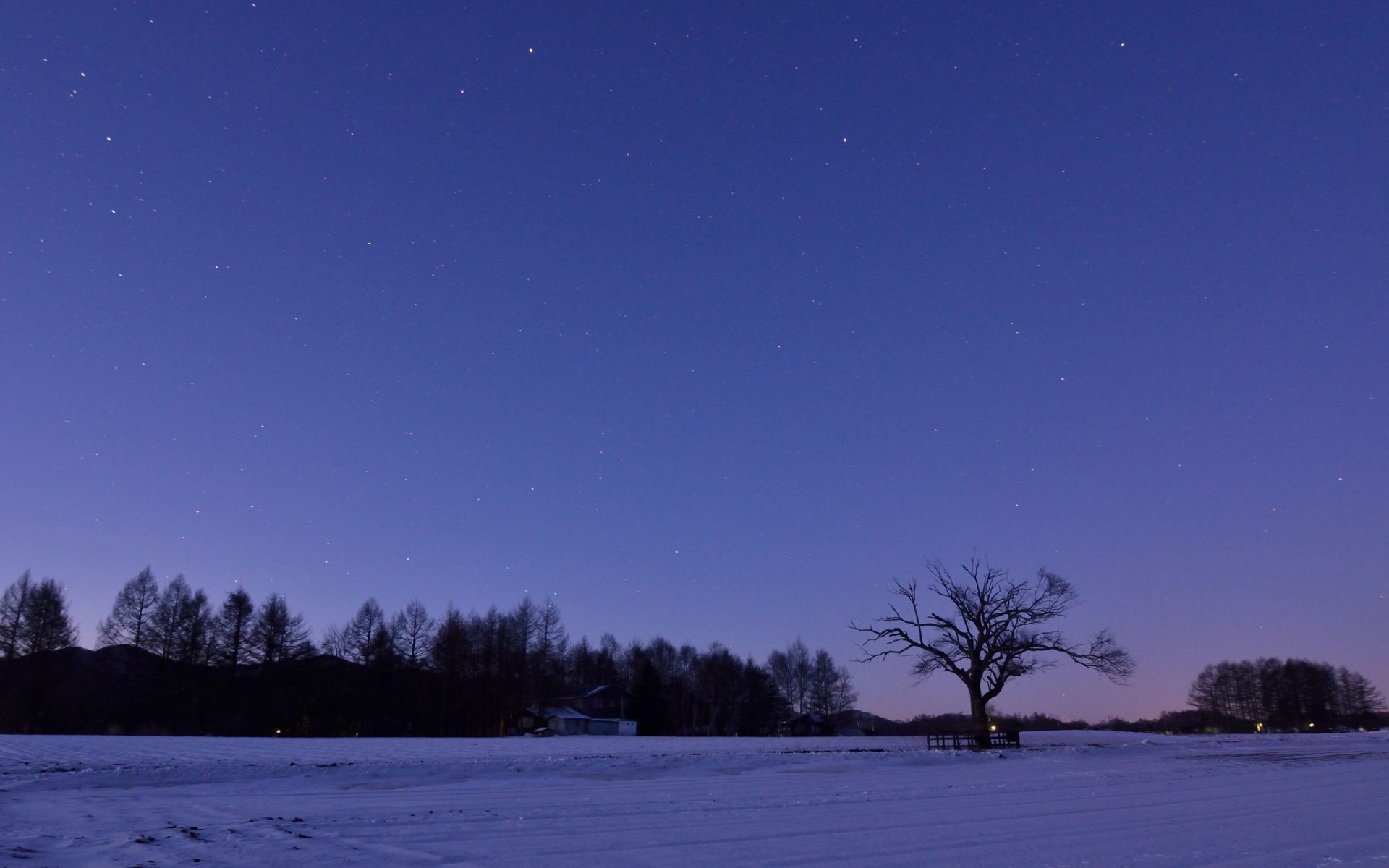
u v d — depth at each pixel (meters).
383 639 87.25
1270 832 16.25
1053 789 25.78
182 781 24.42
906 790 25.33
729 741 56.53
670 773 31.27
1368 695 126.06
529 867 12.46
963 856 13.55
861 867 12.69
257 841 14.38
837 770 33.72
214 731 76.38
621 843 14.66
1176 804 21.56
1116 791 25.28
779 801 21.72
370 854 13.20
